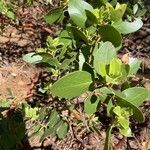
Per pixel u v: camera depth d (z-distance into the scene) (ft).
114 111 0.90
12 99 1.57
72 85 0.84
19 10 2.13
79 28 1.10
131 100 0.89
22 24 2.17
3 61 2.39
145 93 0.89
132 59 1.00
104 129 1.69
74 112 1.38
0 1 1.95
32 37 2.23
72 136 1.48
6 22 2.16
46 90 1.47
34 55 1.24
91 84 0.87
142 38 2.40
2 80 2.34
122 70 0.87
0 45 2.40
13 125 1.32
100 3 1.14
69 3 1.00
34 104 1.57
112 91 0.88
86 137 1.56
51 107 1.40
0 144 1.29
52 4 1.95
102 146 1.60
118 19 1.01
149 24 2.20
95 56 0.86
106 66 0.86
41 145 1.64
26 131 1.38
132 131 1.77
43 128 1.42
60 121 1.35
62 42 1.20
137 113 0.86
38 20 2.12
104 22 1.02
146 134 1.77
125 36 1.55
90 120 1.39
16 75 2.35
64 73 1.30
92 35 1.06
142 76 2.35
